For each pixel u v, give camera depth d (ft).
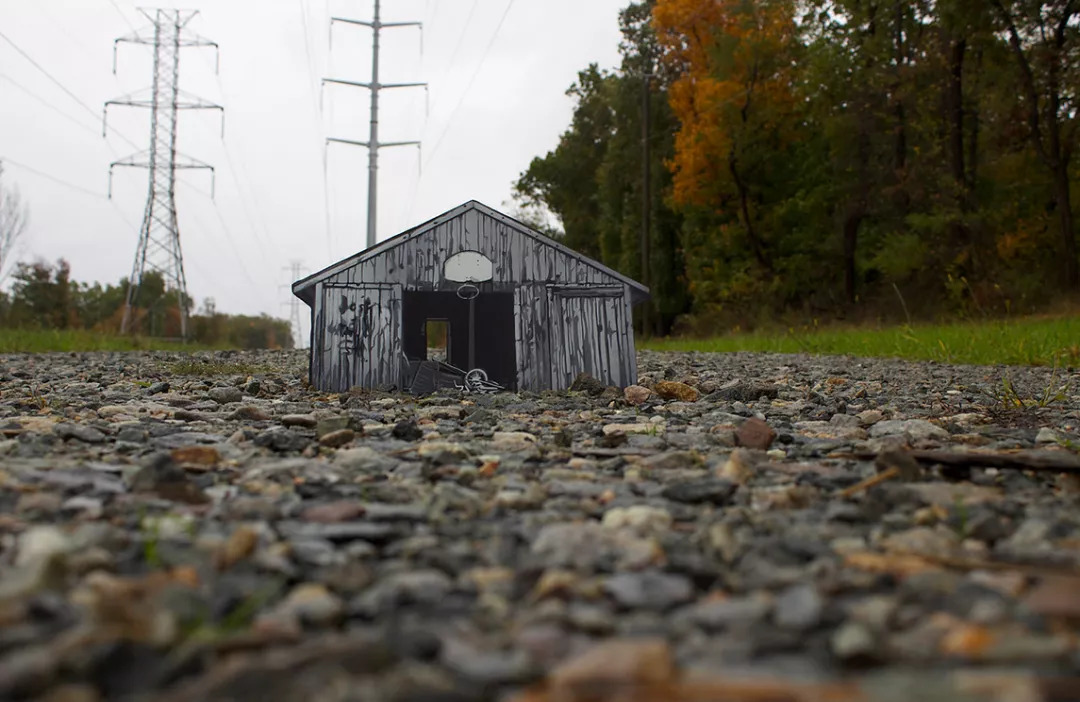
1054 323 77.25
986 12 112.68
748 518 11.23
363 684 5.53
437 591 7.87
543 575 8.23
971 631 6.33
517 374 37.63
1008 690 5.20
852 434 21.47
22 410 25.66
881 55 133.59
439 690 5.43
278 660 5.75
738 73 144.56
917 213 126.62
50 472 13.48
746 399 33.68
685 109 153.99
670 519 10.89
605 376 38.01
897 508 11.79
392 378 37.52
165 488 12.10
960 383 39.81
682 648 6.34
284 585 8.04
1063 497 12.68
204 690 5.39
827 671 5.85
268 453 16.92
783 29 143.43
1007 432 21.54
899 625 6.83
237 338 404.57
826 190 150.82
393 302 37.65
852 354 71.00
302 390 37.65
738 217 161.38
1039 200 135.33
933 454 14.53
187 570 7.87
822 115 143.13
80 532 9.21
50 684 5.51
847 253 143.95
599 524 11.02
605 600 7.67
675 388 33.60
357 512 11.10
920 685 5.36
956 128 123.03
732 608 7.14
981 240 119.24
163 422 22.84
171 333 282.15
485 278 37.81
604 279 38.50
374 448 17.66
